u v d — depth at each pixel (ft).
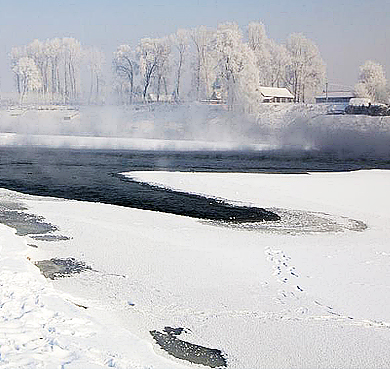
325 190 99.91
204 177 115.03
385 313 42.75
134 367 28.27
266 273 52.31
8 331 31.48
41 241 62.44
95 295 45.93
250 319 41.45
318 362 34.76
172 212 80.94
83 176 121.08
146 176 117.70
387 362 34.76
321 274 52.19
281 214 80.43
